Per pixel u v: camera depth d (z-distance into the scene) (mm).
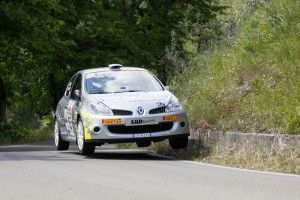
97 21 96188
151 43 103625
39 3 74312
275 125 30812
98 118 33531
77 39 94875
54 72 89562
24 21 71688
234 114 35094
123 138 33156
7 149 49406
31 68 84375
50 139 98438
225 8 104062
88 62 92438
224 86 41188
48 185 20641
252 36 47156
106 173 24703
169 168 27516
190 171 26203
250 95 37312
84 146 34656
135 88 36906
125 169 26578
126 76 38250
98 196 18188
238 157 30219
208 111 36719
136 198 17844
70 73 91125
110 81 37469
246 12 51688
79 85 38688
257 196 18594
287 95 34062
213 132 34312
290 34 43250
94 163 29609
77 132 36469
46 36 78750
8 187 20094
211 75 45938
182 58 55531
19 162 29859
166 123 34062
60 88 95062
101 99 34625
